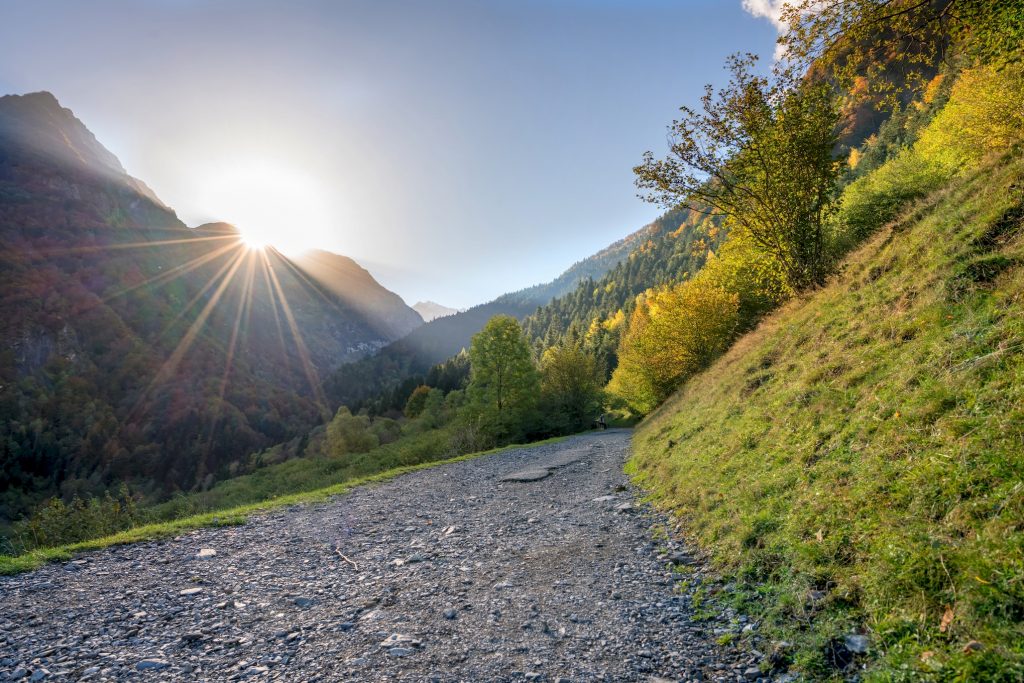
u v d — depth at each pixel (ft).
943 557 16.24
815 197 78.43
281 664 19.39
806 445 30.50
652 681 16.46
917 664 13.60
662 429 77.71
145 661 19.90
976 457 19.08
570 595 25.32
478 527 42.75
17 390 654.94
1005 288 28.48
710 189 81.66
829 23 43.37
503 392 168.96
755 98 74.43
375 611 24.94
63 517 66.80
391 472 86.17
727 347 129.80
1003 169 40.52
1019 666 11.90
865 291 45.11
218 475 499.10
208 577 31.37
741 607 20.71
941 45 44.65
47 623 24.29
